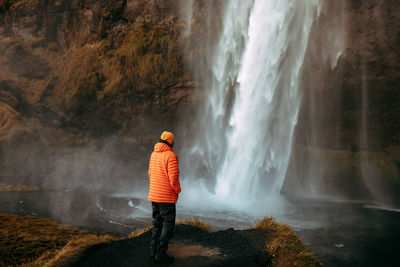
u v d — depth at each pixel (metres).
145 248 4.77
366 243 13.16
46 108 34.34
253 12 28.03
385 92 29.00
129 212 17.61
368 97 30.12
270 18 27.38
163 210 4.09
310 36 28.61
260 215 18.41
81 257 4.66
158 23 34.81
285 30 27.11
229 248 4.78
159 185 4.07
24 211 16.03
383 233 14.88
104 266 4.28
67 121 34.19
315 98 31.19
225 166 29.08
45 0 41.84
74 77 35.69
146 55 33.16
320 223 16.80
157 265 4.14
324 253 11.73
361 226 16.31
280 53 27.42
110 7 36.88
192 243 4.98
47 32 42.19
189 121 32.53
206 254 4.54
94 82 34.00
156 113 33.25
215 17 31.34
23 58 38.84
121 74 33.47
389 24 26.66
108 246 4.98
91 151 32.09
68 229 12.06
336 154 32.94
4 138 27.19
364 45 27.92
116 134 34.03
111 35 36.75
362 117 31.50
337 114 32.09
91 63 35.56
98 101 33.88
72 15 41.22
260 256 4.64
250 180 27.62
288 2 26.64
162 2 34.50
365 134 32.31
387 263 10.87
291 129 28.50
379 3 26.62
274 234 5.37
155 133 33.50
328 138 33.62
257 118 28.16
